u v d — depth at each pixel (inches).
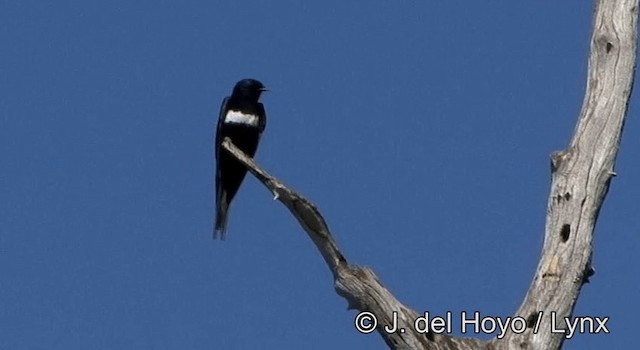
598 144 589.3
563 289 568.1
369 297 562.3
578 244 573.9
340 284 568.4
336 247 567.2
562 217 579.8
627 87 601.0
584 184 581.9
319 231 564.7
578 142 592.7
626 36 607.8
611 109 595.5
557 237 577.9
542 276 573.0
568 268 570.6
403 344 558.9
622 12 611.2
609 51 606.9
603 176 583.5
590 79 607.5
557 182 586.6
